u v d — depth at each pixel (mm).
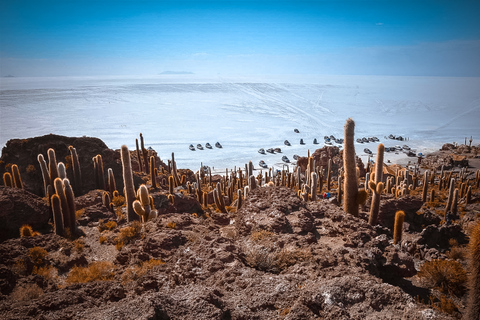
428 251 16219
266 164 144875
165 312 6812
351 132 15477
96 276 12133
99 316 6727
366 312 6816
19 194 19797
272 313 7250
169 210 26156
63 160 33469
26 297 10117
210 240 11219
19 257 12836
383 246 11164
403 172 54938
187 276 9320
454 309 10266
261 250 10141
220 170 135750
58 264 13758
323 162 71375
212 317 6684
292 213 13359
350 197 16094
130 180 20438
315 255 9664
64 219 18250
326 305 6855
